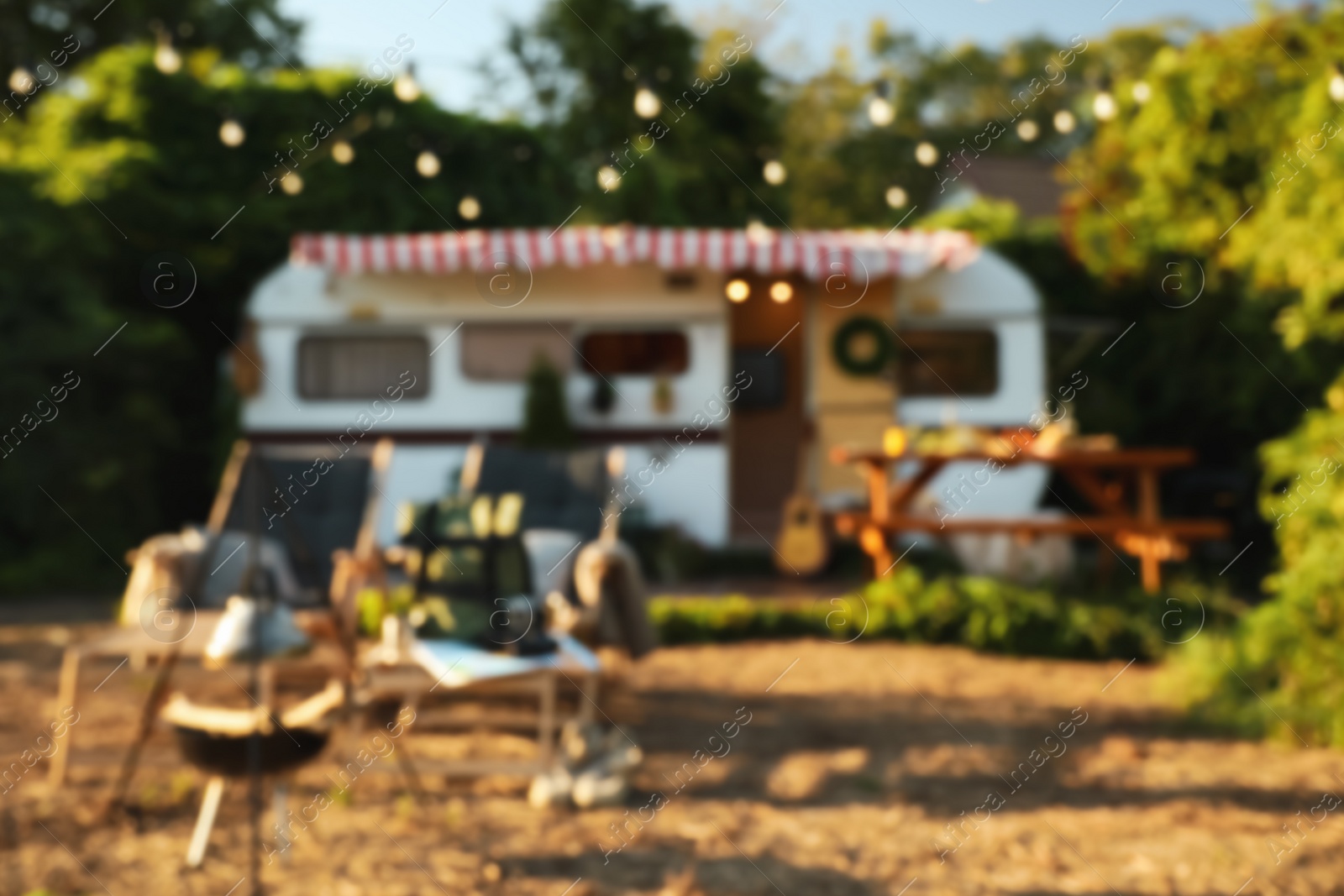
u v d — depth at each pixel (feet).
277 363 33.37
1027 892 10.80
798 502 30.91
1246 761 15.65
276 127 39.63
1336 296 18.67
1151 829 12.75
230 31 52.26
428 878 11.00
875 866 11.54
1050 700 19.54
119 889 10.52
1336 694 16.66
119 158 35.35
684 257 31.35
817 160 62.75
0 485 31.24
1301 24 25.36
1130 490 36.58
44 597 29.50
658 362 33.35
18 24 49.37
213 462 33.78
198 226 37.29
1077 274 38.52
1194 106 28.71
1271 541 33.83
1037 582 26.66
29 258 32.09
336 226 39.60
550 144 46.32
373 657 15.23
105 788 13.69
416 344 33.47
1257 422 34.40
